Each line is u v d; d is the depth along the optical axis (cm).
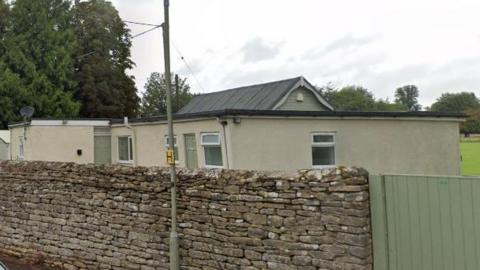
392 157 1609
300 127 1433
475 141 4934
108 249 888
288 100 2108
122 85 4109
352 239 604
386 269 602
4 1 3700
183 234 786
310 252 642
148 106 6131
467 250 546
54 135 2003
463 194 549
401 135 1638
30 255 1022
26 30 3684
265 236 688
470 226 543
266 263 686
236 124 1317
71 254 948
